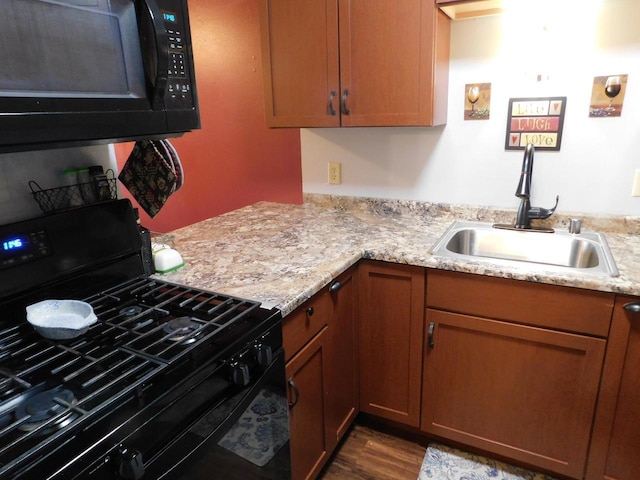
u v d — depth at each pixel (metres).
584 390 1.47
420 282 1.63
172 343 0.98
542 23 1.71
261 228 2.03
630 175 1.72
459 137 1.98
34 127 0.84
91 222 1.26
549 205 1.88
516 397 1.59
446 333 1.65
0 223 1.14
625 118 1.68
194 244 1.80
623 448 1.46
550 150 1.82
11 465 0.65
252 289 1.33
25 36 0.81
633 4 1.57
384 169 2.19
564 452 1.57
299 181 2.66
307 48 1.84
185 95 1.14
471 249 1.93
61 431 0.72
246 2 2.54
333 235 1.88
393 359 1.78
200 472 0.96
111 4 0.94
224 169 2.95
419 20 1.62
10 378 0.86
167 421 0.86
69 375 0.86
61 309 1.11
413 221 2.06
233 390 1.04
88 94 0.93
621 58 1.63
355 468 1.79
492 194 1.98
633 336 1.34
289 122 1.98
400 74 1.70
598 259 1.54
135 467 0.77
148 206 1.46
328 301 1.52
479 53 1.84
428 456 1.84
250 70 2.64
